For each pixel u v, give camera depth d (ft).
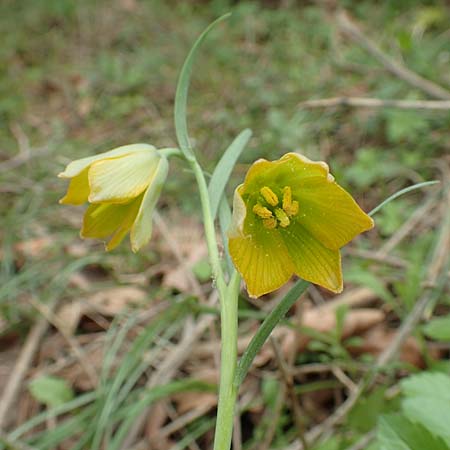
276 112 1.18
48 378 0.74
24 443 0.69
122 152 0.48
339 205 0.42
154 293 0.89
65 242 1.00
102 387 0.70
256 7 1.89
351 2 1.90
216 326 0.82
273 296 0.87
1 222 1.04
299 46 1.62
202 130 1.28
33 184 1.14
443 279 0.72
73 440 0.72
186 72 0.52
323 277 0.42
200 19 1.92
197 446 0.69
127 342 0.82
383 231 0.93
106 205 0.49
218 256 0.47
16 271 0.97
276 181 0.44
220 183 0.49
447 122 1.14
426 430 0.49
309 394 0.73
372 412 0.63
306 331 0.70
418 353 0.74
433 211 0.97
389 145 1.16
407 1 1.80
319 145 1.17
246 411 0.73
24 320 0.86
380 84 1.30
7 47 1.81
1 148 1.29
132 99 1.44
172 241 0.90
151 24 1.90
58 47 1.82
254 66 1.53
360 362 0.76
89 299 0.89
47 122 1.43
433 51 1.43
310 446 0.65
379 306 0.83
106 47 1.81
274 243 0.43
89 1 2.02
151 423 0.71
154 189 0.48
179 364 0.75
